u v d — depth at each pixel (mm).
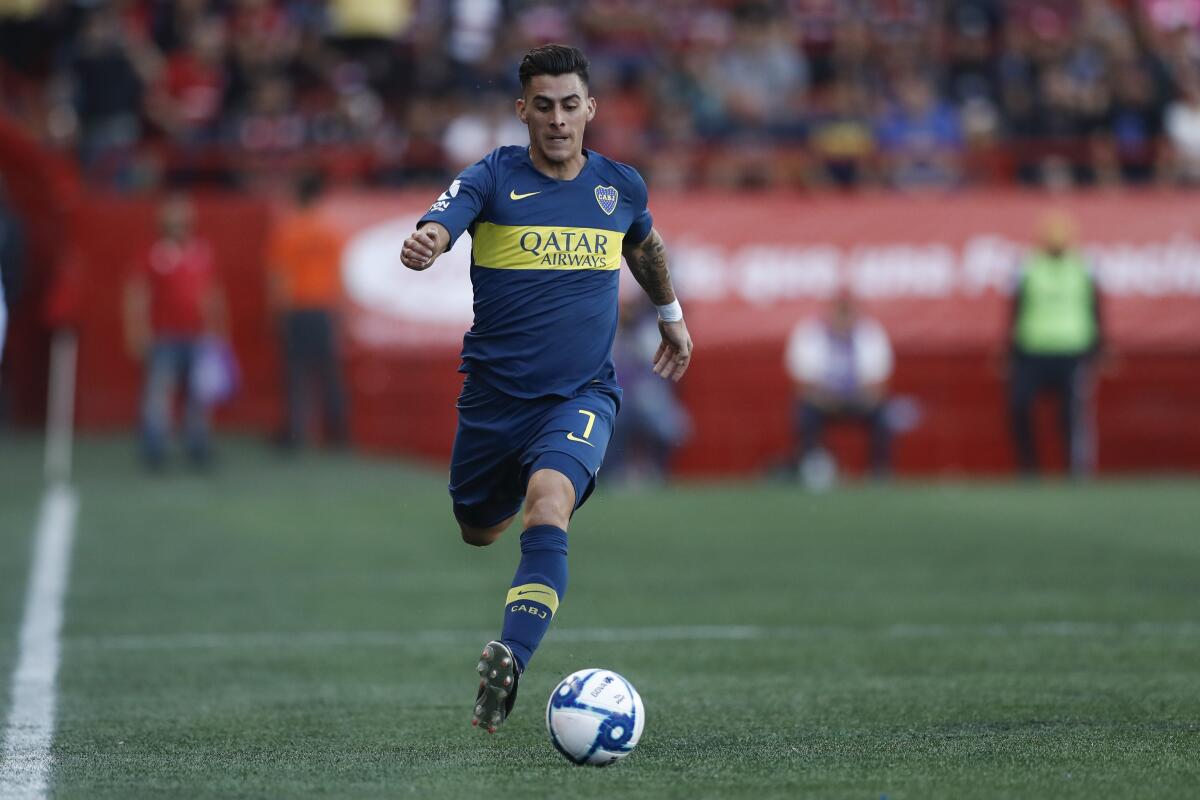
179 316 58875
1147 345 72062
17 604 33812
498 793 16859
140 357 69125
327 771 18219
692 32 83562
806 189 74938
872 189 75500
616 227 20656
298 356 62969
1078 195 74000
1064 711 21859
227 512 50500
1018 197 73688
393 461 64875
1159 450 72250
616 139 74000
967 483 62719
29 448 64688
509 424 20422
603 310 20562
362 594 35281
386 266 69562
